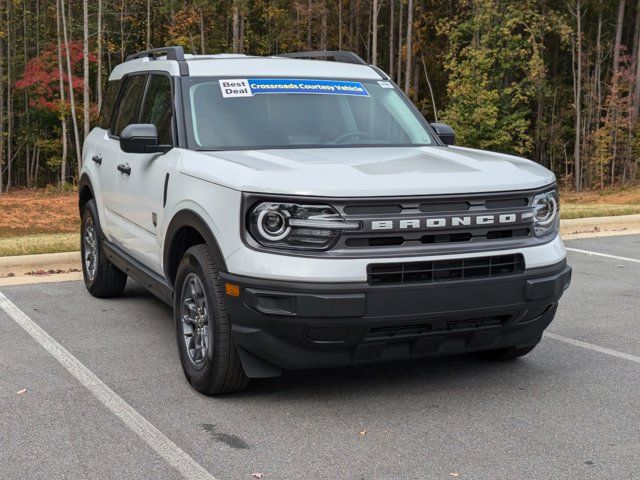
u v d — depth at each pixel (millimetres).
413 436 4188
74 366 5402
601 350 5859
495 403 4699
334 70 6168
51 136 55156
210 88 5602
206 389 4730
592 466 3814
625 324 6672
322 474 3719
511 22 45531
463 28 47781
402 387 4984
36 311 6961
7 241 10391
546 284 4555
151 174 5574
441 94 58281
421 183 4344
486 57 46656
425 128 6012
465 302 4344
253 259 4242
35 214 30953
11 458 3891
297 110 5609
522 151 47562
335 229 4176
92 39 52688
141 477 3682
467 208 4441
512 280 4457
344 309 4129
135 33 56531
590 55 50219
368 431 4258
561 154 53562
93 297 7535
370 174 4410
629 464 3838
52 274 8602
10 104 53156
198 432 4234
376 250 4230
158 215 5398
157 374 5242
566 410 4590
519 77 51781
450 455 3943
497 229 4508
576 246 11031
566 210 14445
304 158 4797
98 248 7184
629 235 12141
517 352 5355
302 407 4625
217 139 5285
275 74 5855
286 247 4227
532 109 55219
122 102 6988
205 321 4766
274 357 4359
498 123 47188
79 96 52250
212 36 53812
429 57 55438
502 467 3801
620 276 8836
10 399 4730
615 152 47219
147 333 6258
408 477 3689
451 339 4566
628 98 46156
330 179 4285
